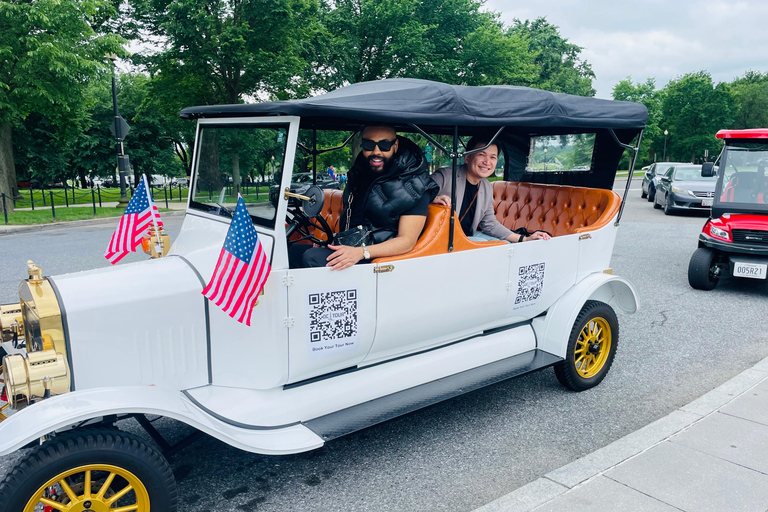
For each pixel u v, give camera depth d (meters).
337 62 23.19
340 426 2.82
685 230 12.48
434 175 4.10
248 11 18.69
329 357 2.94
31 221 14.75
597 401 4.04
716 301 6.77
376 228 3.25
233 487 2.96
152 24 18.91
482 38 25.91
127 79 36.16
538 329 4.11
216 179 3.20
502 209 5.43
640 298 6.91
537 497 2.72
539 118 3.53
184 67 19.05
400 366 3.33
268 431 2.70
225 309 2.40
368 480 3.03
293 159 2.67
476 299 3.54
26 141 27.44
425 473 3.10
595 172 4.87
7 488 2.04
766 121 68.44
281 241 2.69
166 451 2.69
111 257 3.57
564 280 4.15
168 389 2.53
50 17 15.88
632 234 11.92
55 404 2.15
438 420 3.76
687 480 2.85
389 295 3.09
